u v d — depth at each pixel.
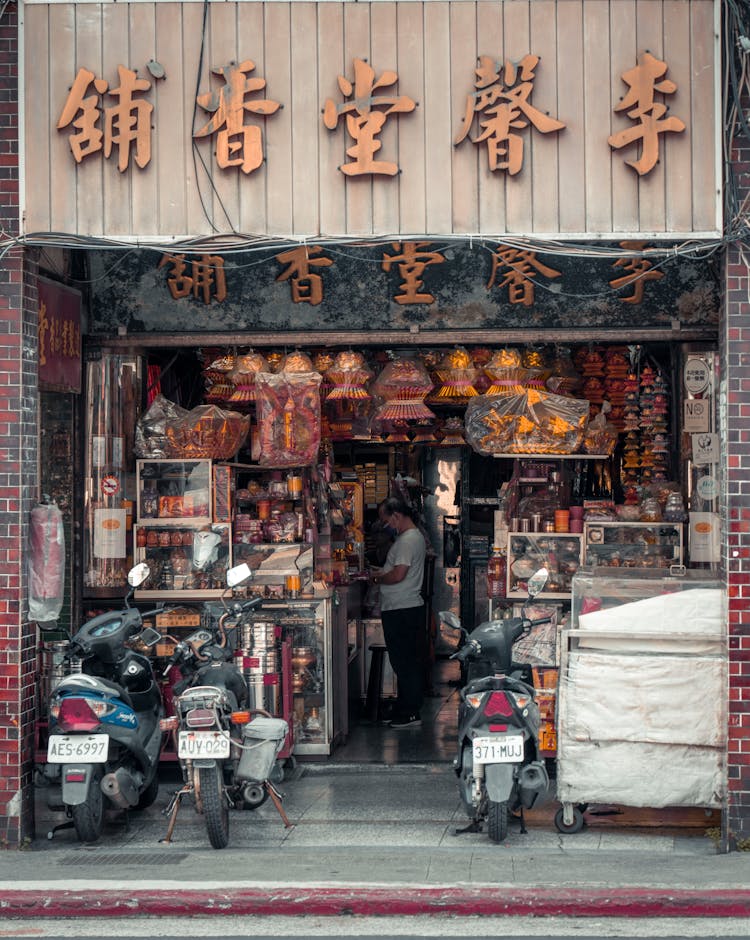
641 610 7.36
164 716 8.11
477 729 7.00
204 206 7.05
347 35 7.02
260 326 9.16
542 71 6.96
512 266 8.91
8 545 7.20
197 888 6.09
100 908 5.99
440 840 7.24
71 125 7.10
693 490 9.38
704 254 7.68
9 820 7.13
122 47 7.09
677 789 7.17
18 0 7.12
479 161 6.96
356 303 9.09
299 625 9.39
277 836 7.37
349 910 5.94
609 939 5.51
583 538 9.28
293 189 7.02
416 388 9.91
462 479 13.60
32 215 7.12
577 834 7.35
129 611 7.66
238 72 7.03
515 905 5.91
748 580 7.05
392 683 11.55
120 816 7.93
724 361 7.13
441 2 6.99
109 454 9.25
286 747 8.93
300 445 9.34
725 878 6.24
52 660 8.33
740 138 6.97
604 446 9.80
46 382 8.38
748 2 6.87
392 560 10.69
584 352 10.76
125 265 9.18
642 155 6.90
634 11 6.93
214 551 8.91
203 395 10.84
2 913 6.00
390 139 6.99
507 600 9.41
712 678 7.18
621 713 7.22
